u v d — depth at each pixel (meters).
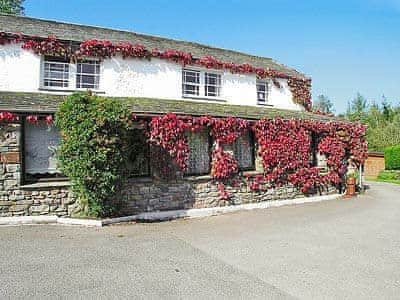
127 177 11.26
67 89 13.97
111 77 14.79
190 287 6.00
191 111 13.10
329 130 17.06
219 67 17.34
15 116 10.23
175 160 12.40
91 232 9.48
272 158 14.77
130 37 17.00
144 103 13.36
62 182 10.91
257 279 6.40
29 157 10.89
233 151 13.86
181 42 19.20
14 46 13.27
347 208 14.37
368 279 6.50
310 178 16.17
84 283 6.05
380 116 54.50
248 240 9.08
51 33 14.23
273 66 20.66
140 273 6.57
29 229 9.55
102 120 9.88
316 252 8.10
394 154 33.72
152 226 10.55
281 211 13.53
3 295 5.52
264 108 17.95
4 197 10.17
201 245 8.54
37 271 6.55
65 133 10.16
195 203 12.84
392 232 10.16
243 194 14.05
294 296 5.71
